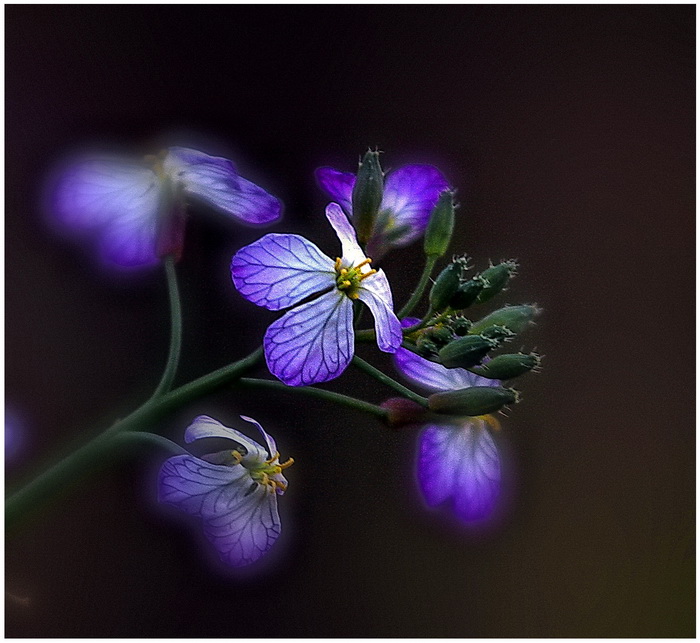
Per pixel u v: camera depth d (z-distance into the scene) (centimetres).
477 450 32
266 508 31
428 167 33
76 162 32
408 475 38
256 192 32
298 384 31
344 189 33
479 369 32
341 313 31
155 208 32
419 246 38
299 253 31
